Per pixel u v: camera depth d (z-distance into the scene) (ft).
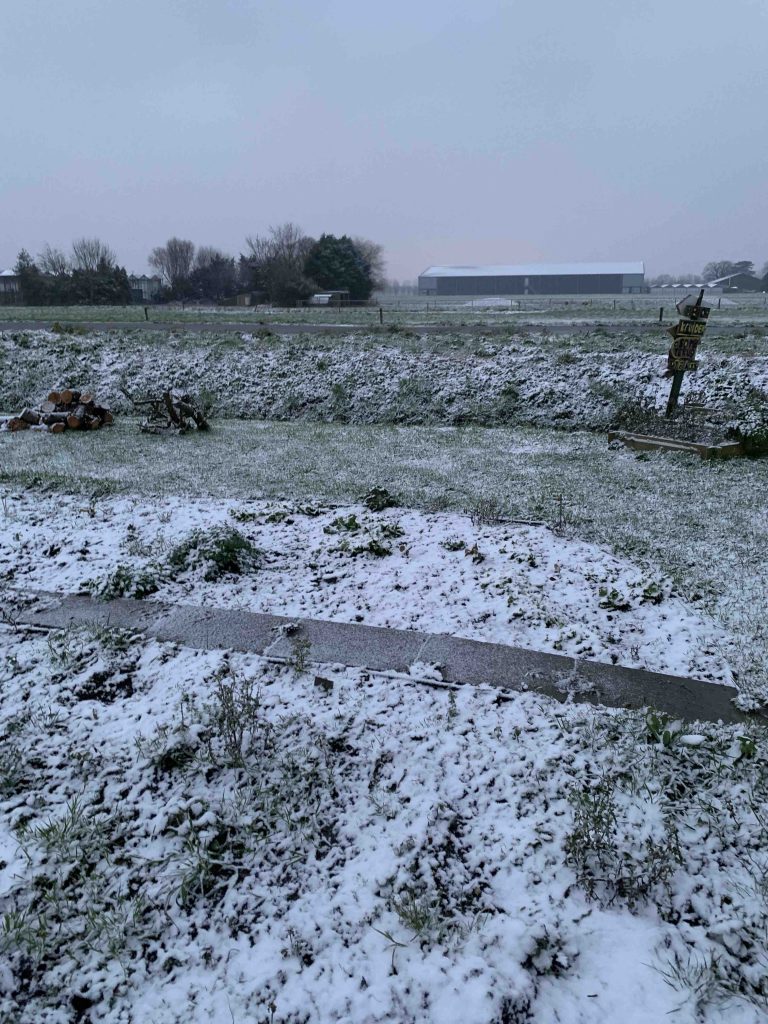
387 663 17.62
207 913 11.33
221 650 18.28
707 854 12.18
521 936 10.69
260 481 35.96
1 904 11.18
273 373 67.97
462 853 12.37
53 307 187.32
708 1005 9.82
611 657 17.99
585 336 74.18
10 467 38.96
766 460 40.09
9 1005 9.89
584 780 13.76
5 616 20.08
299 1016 9.77
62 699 16.28
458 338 75.72
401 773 14.02
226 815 12.94
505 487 34.86
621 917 11.19
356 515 29.22
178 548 23.95
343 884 11.78
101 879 11.73
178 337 81.61
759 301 188.96
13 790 13.62
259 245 278.26
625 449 44.42
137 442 47.91
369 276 267.18
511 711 15.78
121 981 10.25
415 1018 9.72
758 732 14.97
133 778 13.80
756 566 23.84
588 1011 9.81
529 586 21.77
